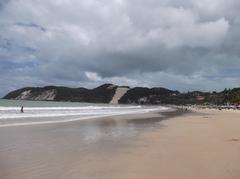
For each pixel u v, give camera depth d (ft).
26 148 44.73
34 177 28.73
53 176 29.07
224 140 53.98
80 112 169.78
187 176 28.84
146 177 28.66
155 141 53.52
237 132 68.39
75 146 47.44
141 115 163.32
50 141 52.49
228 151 42.24
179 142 51.98
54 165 33.73
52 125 83.35
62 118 113.19
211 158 37.22
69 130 71.77
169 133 66.85
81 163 34.88
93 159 37.27
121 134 65.00
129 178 28.40
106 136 61.26
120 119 119.96
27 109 163.43
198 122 106.63
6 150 42.68
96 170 31.45
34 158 37.50
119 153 41.42
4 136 57.06
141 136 61.31
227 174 29.30
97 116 138.21
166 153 41.19
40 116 117.60
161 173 30.09
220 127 83.05
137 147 46.75
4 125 77.20
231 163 34.24
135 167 32.78
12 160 36.17
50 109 182.19
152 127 83.71
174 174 29.66
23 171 31.01
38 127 76.18
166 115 172.65
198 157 37.99
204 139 55.62
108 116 141.49
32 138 55.52
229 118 139.44
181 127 83.51
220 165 33.19
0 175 29.40
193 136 60.80
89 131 70.64
